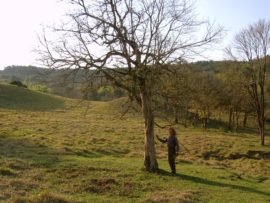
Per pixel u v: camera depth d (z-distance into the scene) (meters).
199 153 36.31
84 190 16.12
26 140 30.55
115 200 14.94
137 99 21.75
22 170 18.83
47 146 28.56
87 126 45.75
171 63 20.48
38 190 15.06
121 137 39.50
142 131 45.00
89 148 30.39
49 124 44.69
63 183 17.06
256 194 18.34
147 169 21.27
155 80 20.50
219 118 73.38
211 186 19.11
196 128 58.50
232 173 24.81
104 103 78.81
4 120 45.16
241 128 71.94
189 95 21.77
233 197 17.09
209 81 57.09
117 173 19.94
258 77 46.09
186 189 17.75
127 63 20.38
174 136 21.86
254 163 32.00
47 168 19.86
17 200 12.52
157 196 15.83
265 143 45.06
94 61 20.09
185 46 20.77
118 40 19.88
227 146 39.84
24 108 64.81
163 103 21.69
